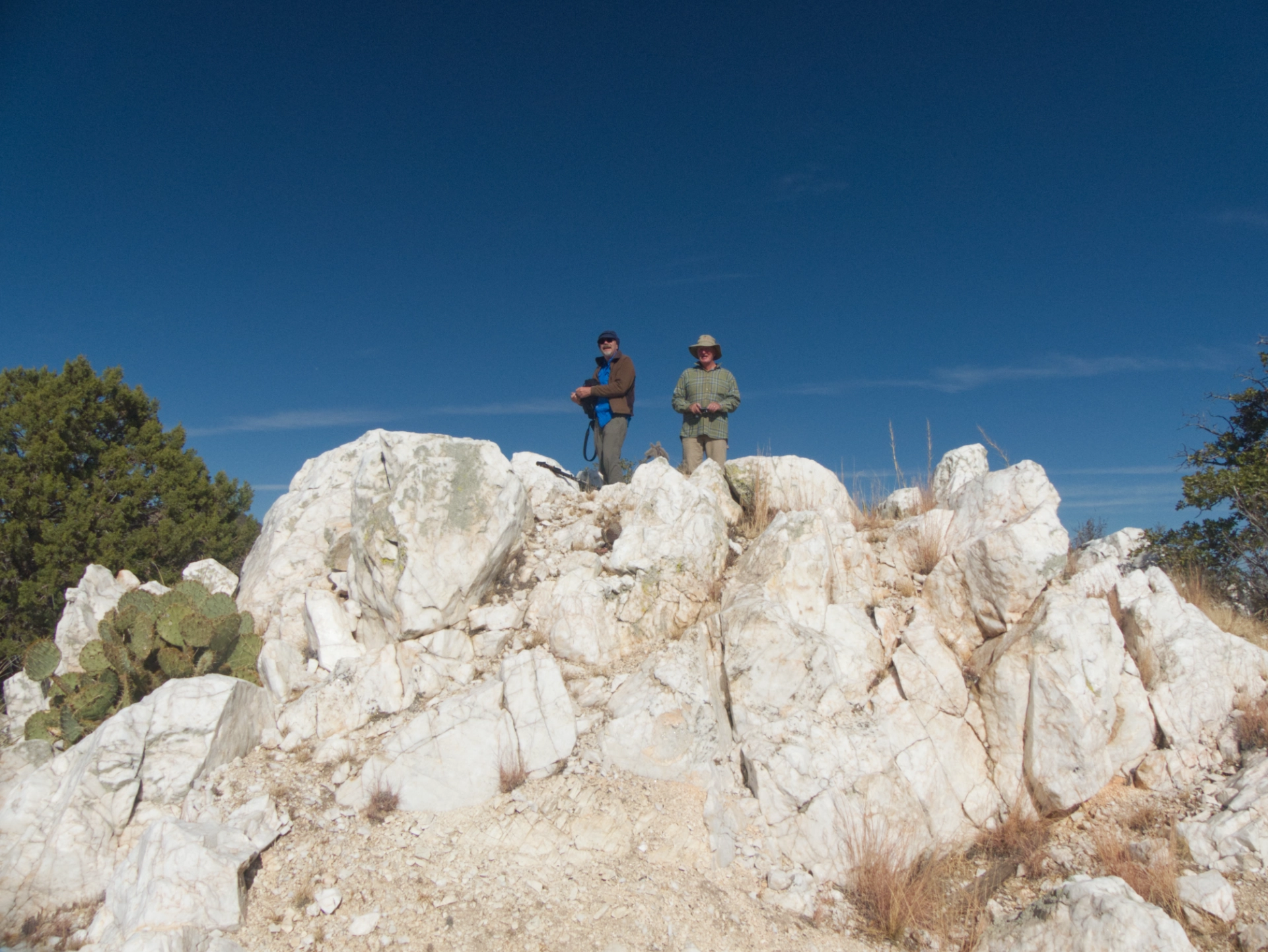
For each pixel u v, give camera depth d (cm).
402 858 511
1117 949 441
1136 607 704
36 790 547
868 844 562
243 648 673
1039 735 610
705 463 908
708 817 560
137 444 1480
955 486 938
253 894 475
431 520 697
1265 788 571
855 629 699
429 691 651
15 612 1205
